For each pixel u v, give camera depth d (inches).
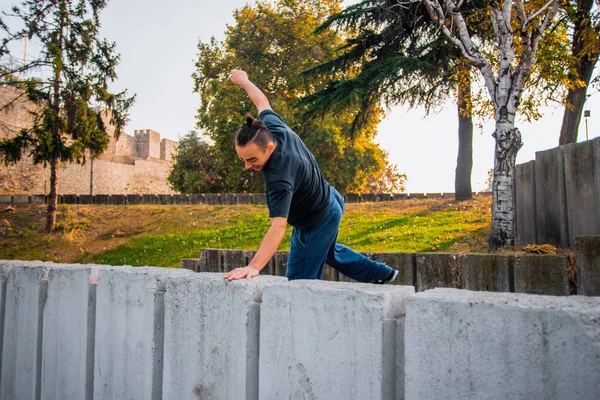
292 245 124.9
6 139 608.7
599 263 165.2
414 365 62.1
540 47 348.5
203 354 83.3
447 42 511.2
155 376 90.0
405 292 70.4
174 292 87.9
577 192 213.5
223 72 994.1
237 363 78.9
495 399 56.4
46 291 110.7
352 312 68.2
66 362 103.7
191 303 85.4
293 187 101.4
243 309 78.7
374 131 1019.9
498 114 282.2
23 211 700.7
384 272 133.6
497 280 187.5
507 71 283.9
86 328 100.7
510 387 55.6
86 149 704.4
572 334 52.2
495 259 188.1
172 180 1175.6
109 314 97.0
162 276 91.5
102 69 619.2
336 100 565.0
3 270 118.9
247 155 97.6
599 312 51.3
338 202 125.5
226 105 949.2
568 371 52.3
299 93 971.9
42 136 594.9
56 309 106.7
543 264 179.8
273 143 99.9
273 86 984.3
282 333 74.9
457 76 499.2
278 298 75.7
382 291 67.6
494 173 277.9
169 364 87.6
